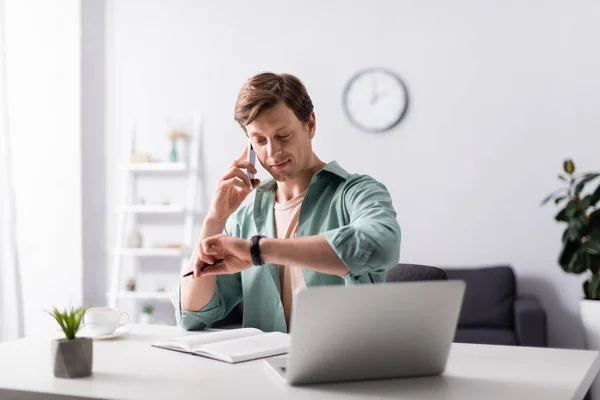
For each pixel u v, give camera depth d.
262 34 4.01
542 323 2.98
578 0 3.52
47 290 4.06
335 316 0.89
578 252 2.98
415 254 3.73
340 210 1.47
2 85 3.95
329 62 3.89
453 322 0.96
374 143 3.80
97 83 4.22
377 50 3.81
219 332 1.29
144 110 4.18
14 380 0.99
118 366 1.08
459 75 3.70
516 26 3.62
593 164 3.49
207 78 4.09
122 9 4.25
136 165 3.98
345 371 0.95
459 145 3.69
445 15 3.72
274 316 1.51
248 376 1.00
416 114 3.75
